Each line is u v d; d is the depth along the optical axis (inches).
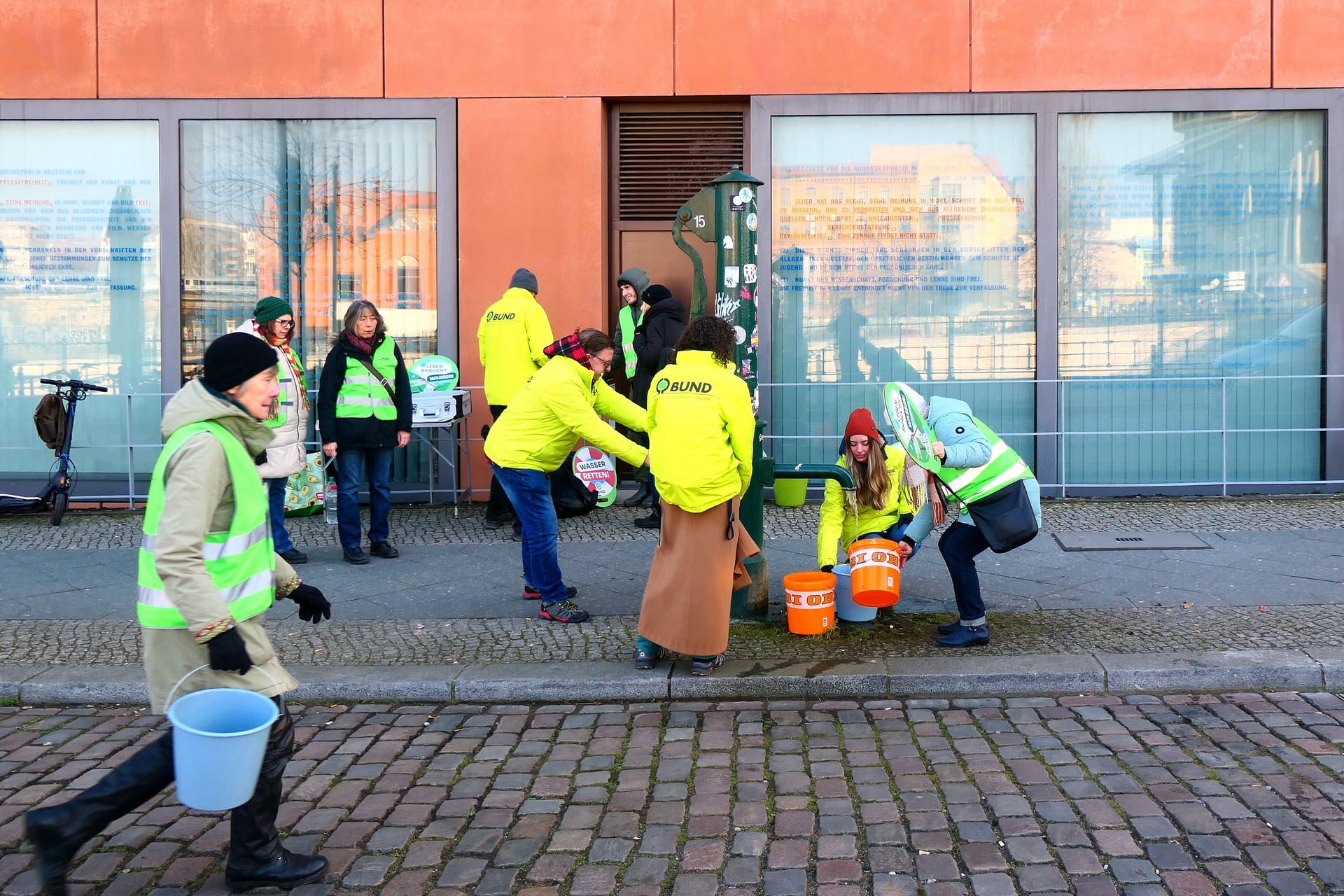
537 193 387.5
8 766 183.9
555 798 168.9
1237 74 377.1
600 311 388.8
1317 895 135.2
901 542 244.5
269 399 135.5
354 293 398.3
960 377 392.8
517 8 383.9
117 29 388.2
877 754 183.5
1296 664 211.3
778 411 394.9
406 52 386.6
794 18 381.4
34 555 322.0
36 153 395.5
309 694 215.2
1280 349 389.1
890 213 389.1
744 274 247.0
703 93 384.2
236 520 132.9
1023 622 244.8
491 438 252.7
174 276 395.5
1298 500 370.6
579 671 218.8
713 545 210.4
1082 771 173.9
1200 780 169.2
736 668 218.2
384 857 151.0
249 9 386.9
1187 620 244.1
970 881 141.1
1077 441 392.8
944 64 380.8
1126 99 379.9
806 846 151.1
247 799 125.4
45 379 386.3
